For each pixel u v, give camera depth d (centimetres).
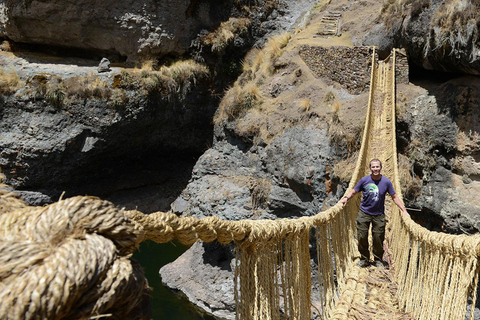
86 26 1764
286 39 1897
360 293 537
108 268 109
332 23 1945
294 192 1436
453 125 1238
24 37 1767
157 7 1802
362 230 657
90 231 117
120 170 1881
